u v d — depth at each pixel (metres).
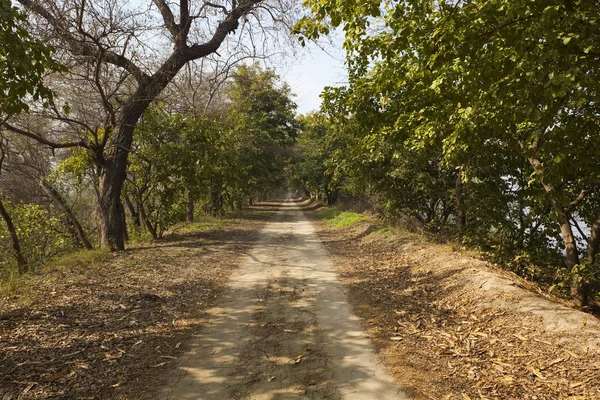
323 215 25.70
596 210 7.57
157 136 12.94
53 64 4.82
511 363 3.76
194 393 3.42
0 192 16.06
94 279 7.11
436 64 4.47
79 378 3.62
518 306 4.79
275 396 3.37
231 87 24.72
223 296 6.57
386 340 4.57
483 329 4.57
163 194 13.28
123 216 14.18
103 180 10.95
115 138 11.08
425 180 11.13
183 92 14.22
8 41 4.07
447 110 6.13
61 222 17.34
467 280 6.06
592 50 3.98
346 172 12.96
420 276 7.18
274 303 6.16
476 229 9.80
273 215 28.92
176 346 4.45
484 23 4.21
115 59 10.34
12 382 3.46
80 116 12.52
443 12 4.48
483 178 9.53
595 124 5.01
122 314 5.38
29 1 8.22
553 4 3.73
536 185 7.57
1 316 4.94
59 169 13.61
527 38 4.11
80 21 8.58
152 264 8.73
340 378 3.68
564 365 3.53
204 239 13.78
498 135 5.97
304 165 33.81
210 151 13.52
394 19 4.85
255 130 26.53
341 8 4.89
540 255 8.56
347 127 9.14
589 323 4.05
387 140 9.04
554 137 4.84
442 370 3.78
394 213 12.98
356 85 7.34
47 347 4.20
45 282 6.75
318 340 4.63
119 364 3.95
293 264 9.35
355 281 7.55
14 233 12.50
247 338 4.70
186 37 11.87
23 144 15.02
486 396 3.27
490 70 4.14
